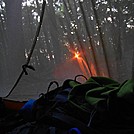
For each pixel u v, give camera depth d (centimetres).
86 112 99
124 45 294
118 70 289
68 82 130
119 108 91
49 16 407
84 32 332
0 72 445
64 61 418
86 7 324
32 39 493
